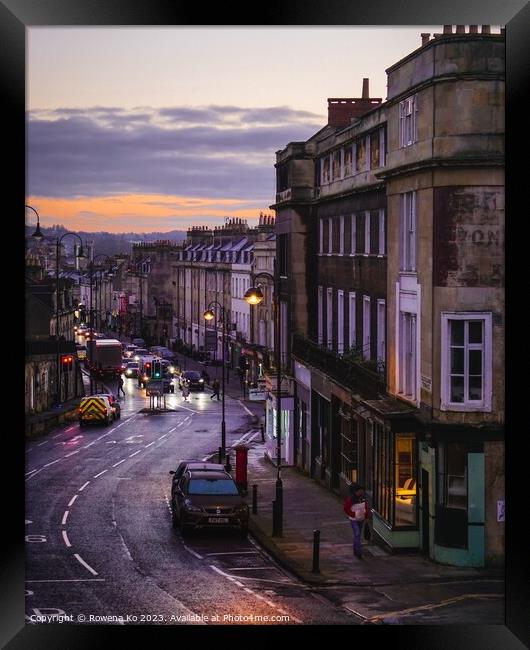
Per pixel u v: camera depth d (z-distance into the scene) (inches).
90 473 1716.3
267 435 2081.7
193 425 2482.8
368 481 1285.7
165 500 1453.0
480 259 1015.6
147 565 1034.1
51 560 1051.9
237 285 3700.8
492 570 995.3
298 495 1510.8
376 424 1159.6
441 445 1015.0
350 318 1550.2
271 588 933.8
